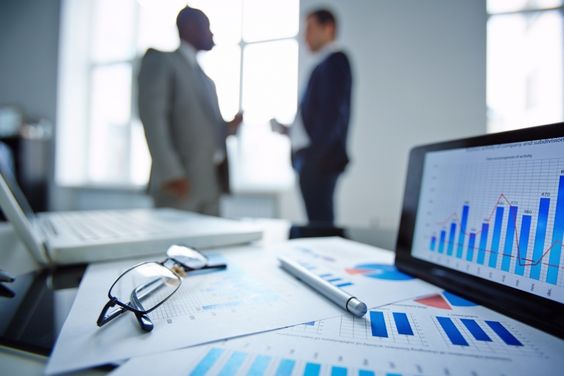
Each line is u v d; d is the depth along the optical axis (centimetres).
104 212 84
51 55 289
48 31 289
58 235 44
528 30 189
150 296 26
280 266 38
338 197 215
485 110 189
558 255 23
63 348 18
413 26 200
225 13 247
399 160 205
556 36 188
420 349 19
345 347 19
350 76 203
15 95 301
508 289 25
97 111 309
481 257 29
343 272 37
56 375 16
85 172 310
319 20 210
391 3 203
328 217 189
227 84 247
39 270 36
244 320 23
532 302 23
